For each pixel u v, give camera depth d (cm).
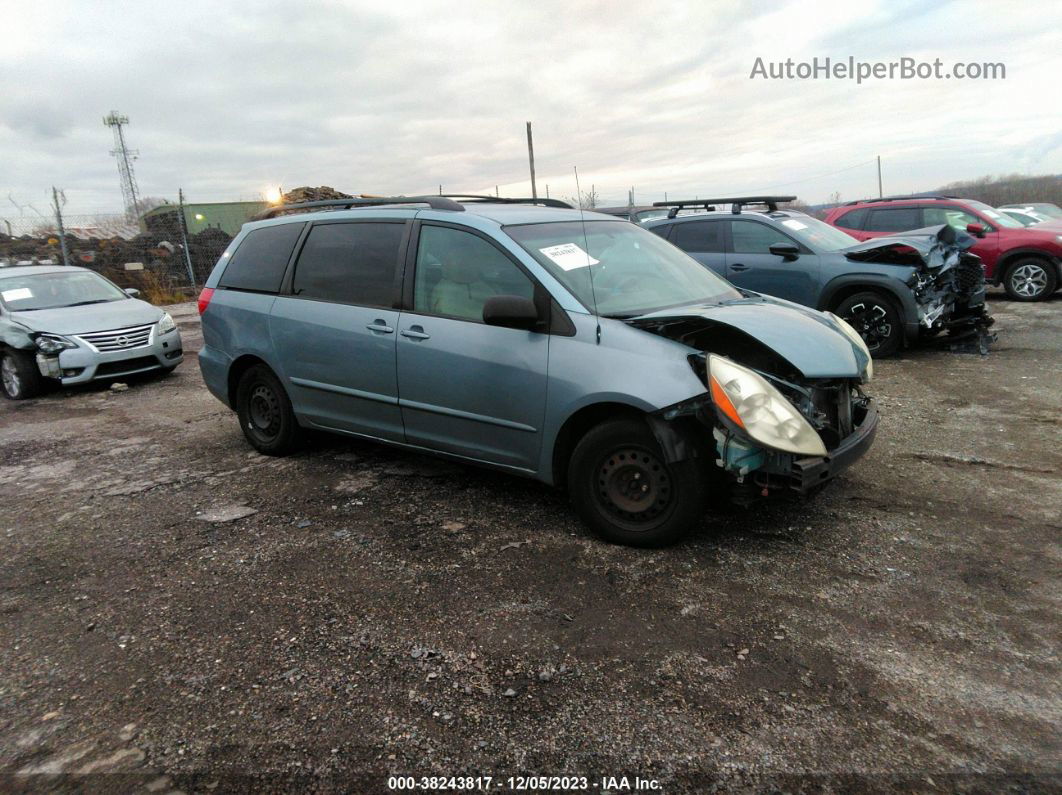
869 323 758
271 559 351
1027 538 339
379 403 429
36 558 364
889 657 254
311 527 387
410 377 405
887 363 744
